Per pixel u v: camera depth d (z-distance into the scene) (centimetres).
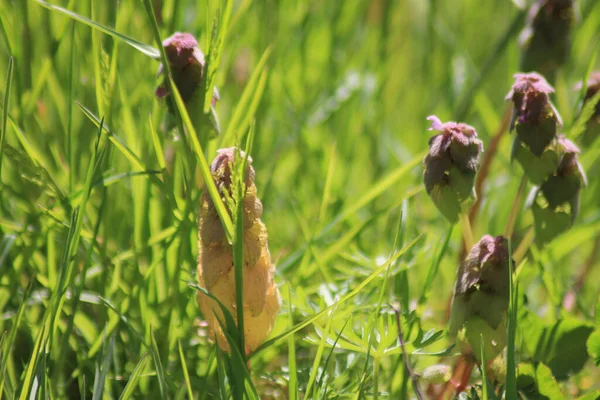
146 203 71
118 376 67
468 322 64
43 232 70
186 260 70
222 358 64
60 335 68
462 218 67
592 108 69
